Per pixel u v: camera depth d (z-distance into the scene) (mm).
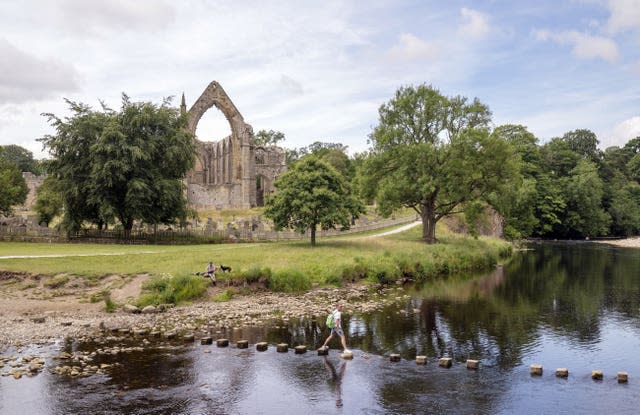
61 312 31719
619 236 122375
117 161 52406
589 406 18000
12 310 31672
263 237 61375
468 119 61938
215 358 23047
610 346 25219
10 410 17328
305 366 22000
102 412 17281
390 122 63312
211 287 36969
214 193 112625
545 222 110375
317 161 53875
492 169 60469
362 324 29406
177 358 23000
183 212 59594
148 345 25062
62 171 54125
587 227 112312
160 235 56188
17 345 24984
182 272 36531
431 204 63188
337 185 53594
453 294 39375
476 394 19031
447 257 54844
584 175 113562
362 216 93312
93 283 36094
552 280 47219
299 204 50812
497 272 53438
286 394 19016
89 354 23547
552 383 20188
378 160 62219
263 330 27969
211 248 50438
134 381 20125
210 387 19625
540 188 109000
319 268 43219
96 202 53469
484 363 22531
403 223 88375
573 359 23172
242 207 111062
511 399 18578
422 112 61844
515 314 32156
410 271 48094
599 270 54969
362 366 22031
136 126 57250
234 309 33000
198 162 135500
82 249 48344
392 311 32875
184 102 108750
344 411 17609
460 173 58281
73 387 19438
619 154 159875
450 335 27109
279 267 41594
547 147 126438
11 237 56719
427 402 18328
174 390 19281
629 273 52094
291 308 33469
